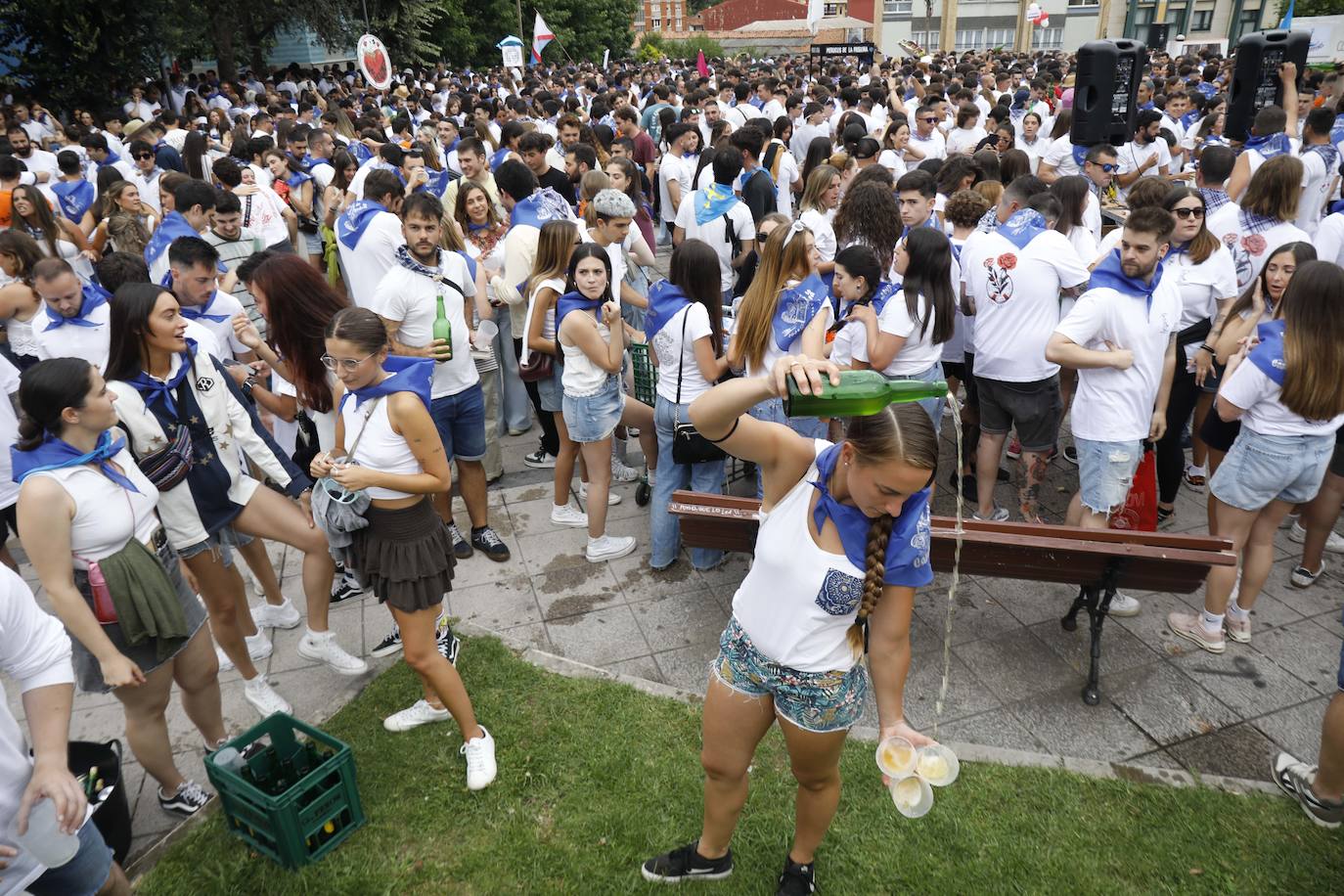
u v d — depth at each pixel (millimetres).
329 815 2922
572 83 25125
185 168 9812
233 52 24547
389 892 2795
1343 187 7098
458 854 2939
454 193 6738
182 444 3160
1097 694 3580
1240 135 8930
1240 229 5148
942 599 4297
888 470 1862
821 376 1838
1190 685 3674
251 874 2865
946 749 2115
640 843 2943
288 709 3600
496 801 3139
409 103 17250
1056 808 3025
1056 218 4586
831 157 7410
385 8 28234
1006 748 3305
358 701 3672
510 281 5469
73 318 4406
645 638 4098
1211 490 3803
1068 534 3520
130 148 8922
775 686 2289
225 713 3719
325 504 2938
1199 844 2875
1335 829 2924
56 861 2162
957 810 3023
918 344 4246
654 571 4629
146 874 2902
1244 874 2768
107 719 3744
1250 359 3455
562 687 3693
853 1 54156
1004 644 3957
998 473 5523
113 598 2650
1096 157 6262
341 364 2854
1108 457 3906
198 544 3246
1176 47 42344
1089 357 3729
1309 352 3268
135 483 2783
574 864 2881
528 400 6469
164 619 2740
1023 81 20828
